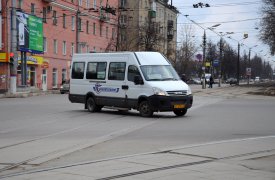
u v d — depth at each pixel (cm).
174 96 1909
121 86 2070
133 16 8025
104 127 1596
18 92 4209
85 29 6631
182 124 1670
